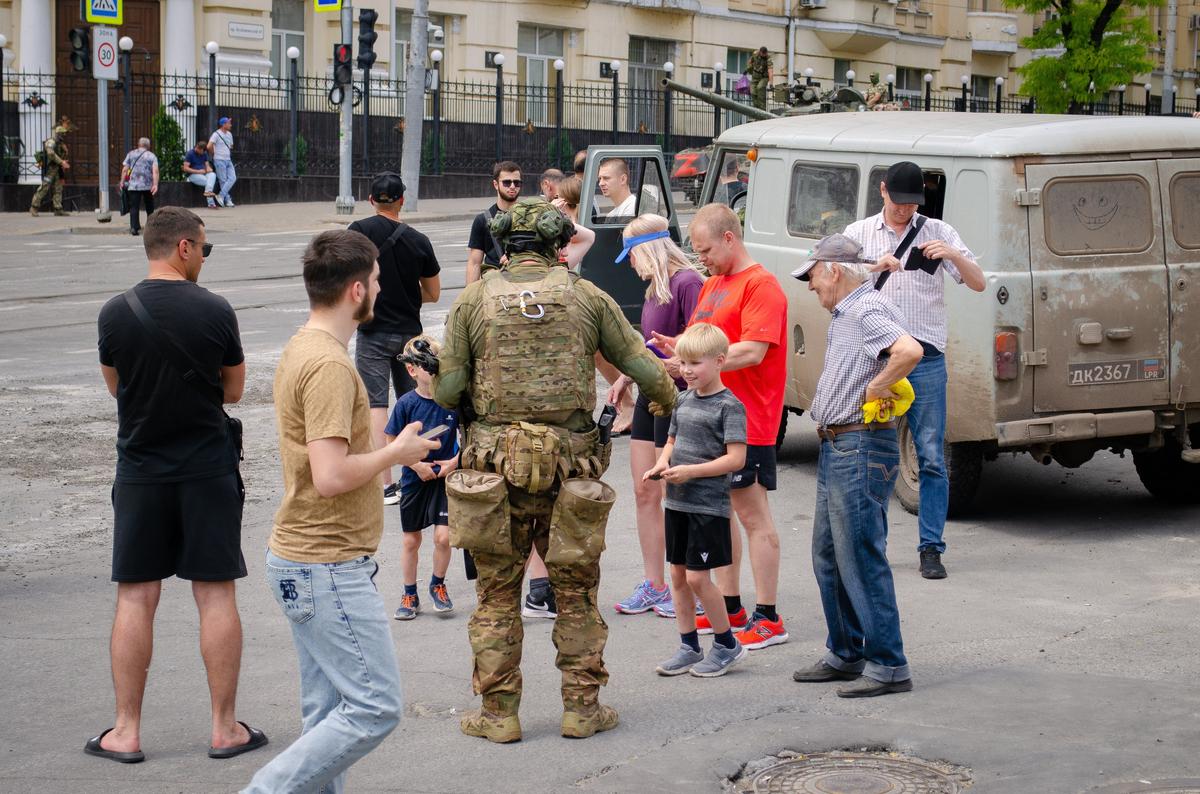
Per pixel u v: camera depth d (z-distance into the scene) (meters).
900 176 7.49
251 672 6.21
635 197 12.56
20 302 18.64
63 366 14.10
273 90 35.56
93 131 35.00
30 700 5.86
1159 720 5.44
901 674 5.82
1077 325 8.25
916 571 7.73
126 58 32.19
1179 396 8.45
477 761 5.21
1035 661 6.22
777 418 6.52
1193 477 9.20
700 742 5.34
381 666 4.42
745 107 18.50
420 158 36.44
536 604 7.01
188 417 5.19
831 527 5.79
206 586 5.27
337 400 4.33
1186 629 6.65
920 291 7.54
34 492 9.47
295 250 24.98
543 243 5.43
